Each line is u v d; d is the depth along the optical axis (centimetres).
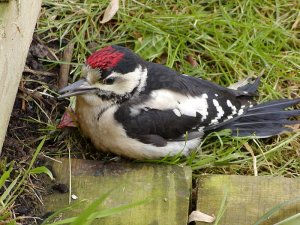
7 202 645
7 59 643
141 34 884
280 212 691
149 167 738
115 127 726
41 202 688
